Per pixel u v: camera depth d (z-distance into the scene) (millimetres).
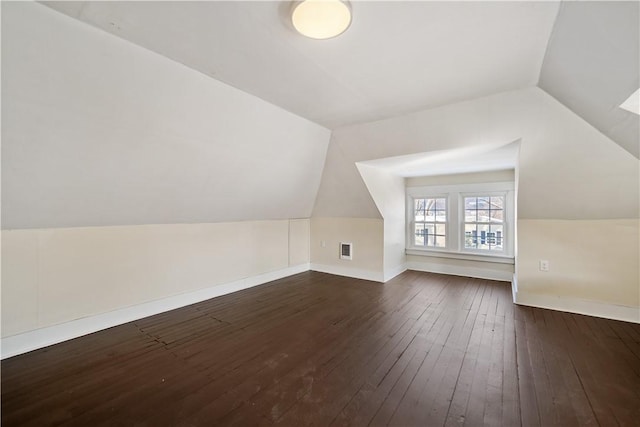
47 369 2096
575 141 2480
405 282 4457
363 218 4719
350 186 4211
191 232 3570
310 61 1948
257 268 4418
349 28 1587
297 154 3564
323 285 4348
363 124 3238
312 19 1460
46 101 1737
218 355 2289
